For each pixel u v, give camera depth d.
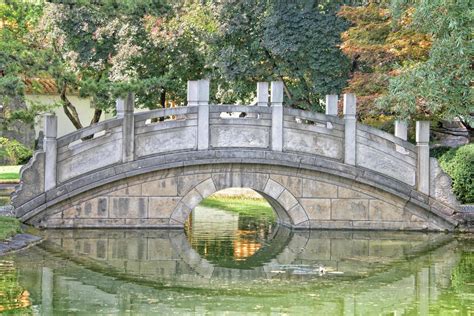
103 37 32.47
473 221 22.50
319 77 29.89
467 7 19.02
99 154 20.75
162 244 18.89
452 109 20.09
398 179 22.19
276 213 24.27
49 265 15.44
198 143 21.23
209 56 31.97
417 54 23.84
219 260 16.91
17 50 24.09
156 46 32.19
